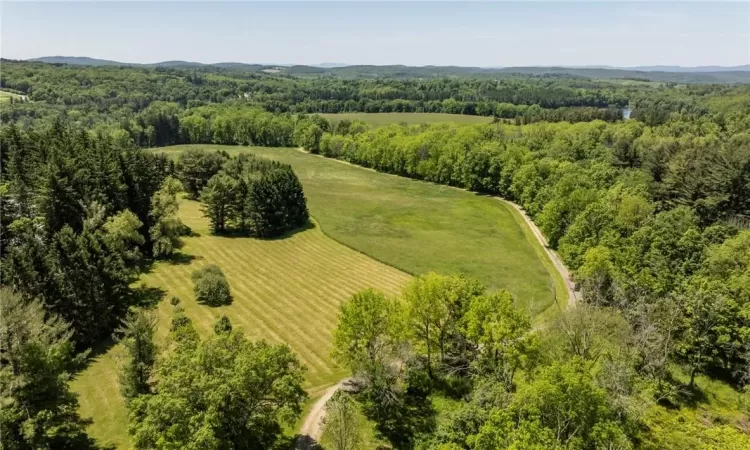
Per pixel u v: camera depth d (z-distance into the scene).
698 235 68.31
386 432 41.66
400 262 86.00
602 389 34.88
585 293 64.44
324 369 53.00
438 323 48.03
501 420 30.33
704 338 50.84
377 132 185.75
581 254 77.50
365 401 45.94
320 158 192.62
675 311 52.16
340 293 73.19
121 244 67.12
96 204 70.31
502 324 42.03
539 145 149.62
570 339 45.50
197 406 31.94
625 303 57.28
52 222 67.81
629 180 101.06
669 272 63.62
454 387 46.81
